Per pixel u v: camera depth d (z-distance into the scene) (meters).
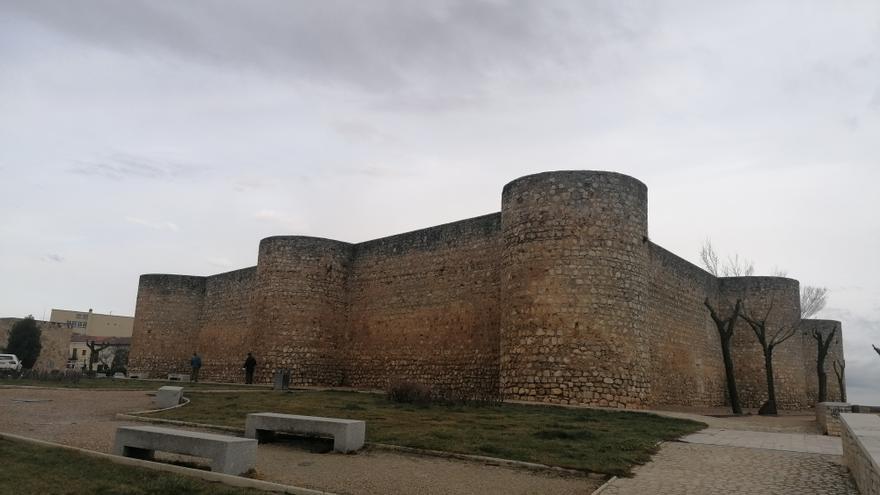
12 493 7.61
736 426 15.61
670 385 27.84
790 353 33.06
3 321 55.16
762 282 33.53
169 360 41.81
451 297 27.34
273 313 31.02
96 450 10.65
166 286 42.75
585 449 10.70
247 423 11.79
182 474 8.79
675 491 8.20
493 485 8.62
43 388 22.34
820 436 13.48
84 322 90.56
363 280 31.77
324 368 30.81
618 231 21.08
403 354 28.72
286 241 31.75
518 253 21.66
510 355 21.11
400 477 9.00
